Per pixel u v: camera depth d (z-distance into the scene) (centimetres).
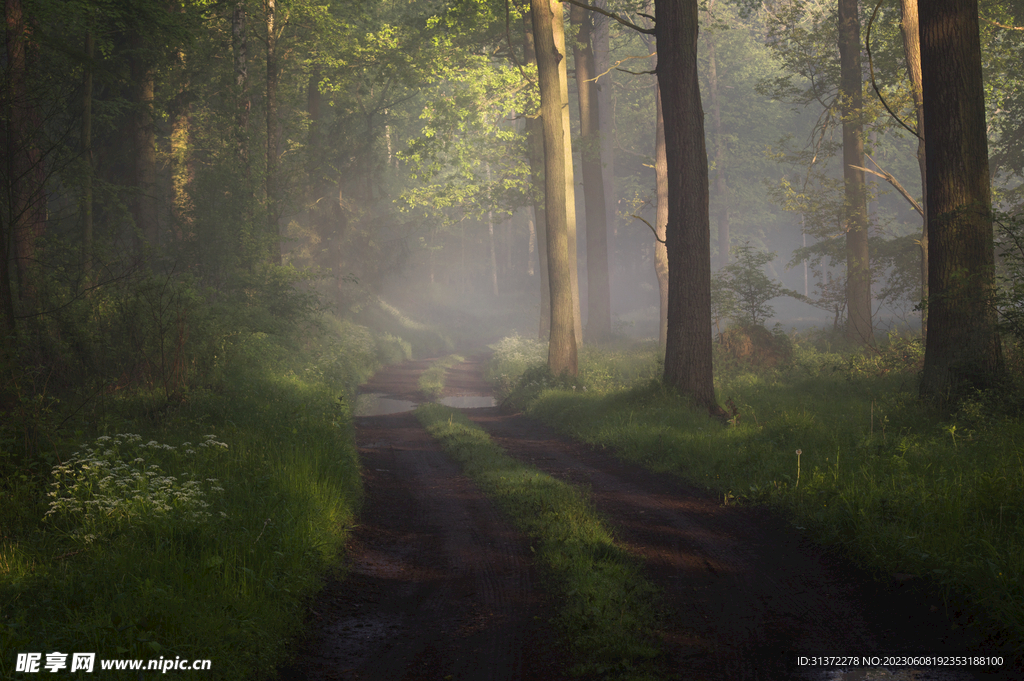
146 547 597
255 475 830
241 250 2492
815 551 701
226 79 3097
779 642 517
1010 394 1179
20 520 673
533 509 880
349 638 555
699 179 1560
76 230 2030
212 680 444
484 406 2284
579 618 549
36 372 1083
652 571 668
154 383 1317
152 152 2672
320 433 1147
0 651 418
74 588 522
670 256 1586
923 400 1294
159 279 1667
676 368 1559
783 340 2298
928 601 557
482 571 697
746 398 1631
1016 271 1294
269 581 567
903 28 2091
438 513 926
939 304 1293
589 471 1158
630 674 472
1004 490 706
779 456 1016
